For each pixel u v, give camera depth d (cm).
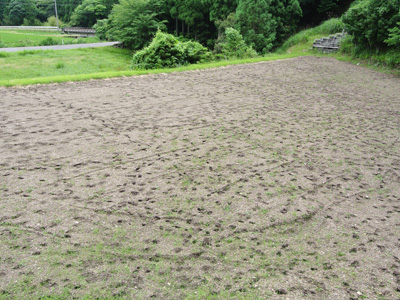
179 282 252
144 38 3222
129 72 1025
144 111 645
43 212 322
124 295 237
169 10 3672
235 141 524
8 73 1773
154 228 311
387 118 705
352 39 1656
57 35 4788
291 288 251
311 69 1291
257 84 959
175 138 519
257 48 2203
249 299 239
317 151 511
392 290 254
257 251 291
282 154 490
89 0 5544
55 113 604
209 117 631
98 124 560
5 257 264
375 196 397
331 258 288
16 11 7062
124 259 271
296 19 2734
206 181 398
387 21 1389
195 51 1411
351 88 987
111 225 310
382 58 1446
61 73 1923
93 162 426
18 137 487
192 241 297
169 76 1020
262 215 342
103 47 3083
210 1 3088
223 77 1039
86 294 235
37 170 398
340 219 346
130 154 455
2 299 227
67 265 260
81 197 350
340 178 432
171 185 384
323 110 737
